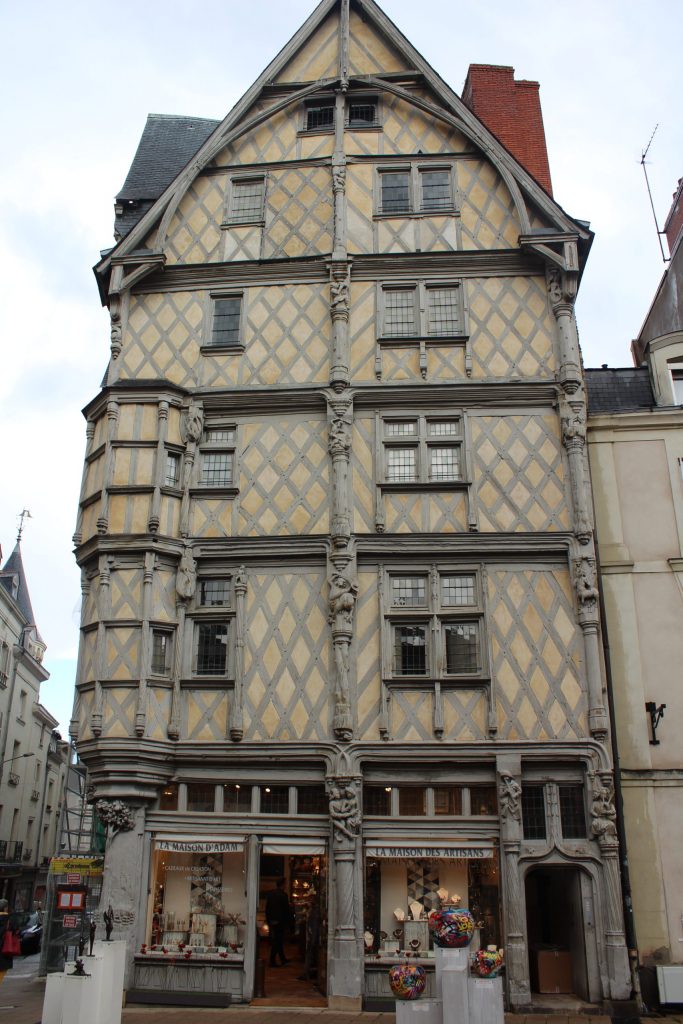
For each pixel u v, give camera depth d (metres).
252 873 14.05
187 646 15.15
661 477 15.96
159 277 17.50
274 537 15.43
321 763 14.39
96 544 15.29
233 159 18.36
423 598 15.22
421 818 14.12
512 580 15.08
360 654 14.80
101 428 16.41
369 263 17.03
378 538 15.27
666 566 15.46
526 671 14.54
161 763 14.49
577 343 16.39
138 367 16.89
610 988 13.02
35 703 43.12
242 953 13.81
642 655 15.02
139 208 19.45
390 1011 13.01
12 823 39.34
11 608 38.09
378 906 13.98
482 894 13.95
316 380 16.42
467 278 16.98
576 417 15.82
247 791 14.64
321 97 18.38
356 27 18.98
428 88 18.42
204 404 16.44
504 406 16.12
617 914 13.34
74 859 16.48
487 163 17.78
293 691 14.66
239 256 17.56
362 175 17.81
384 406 16.23
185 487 15.88
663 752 14.48
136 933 13.87
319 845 14.12
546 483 15.61
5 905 17.03
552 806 14.02
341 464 15.66
